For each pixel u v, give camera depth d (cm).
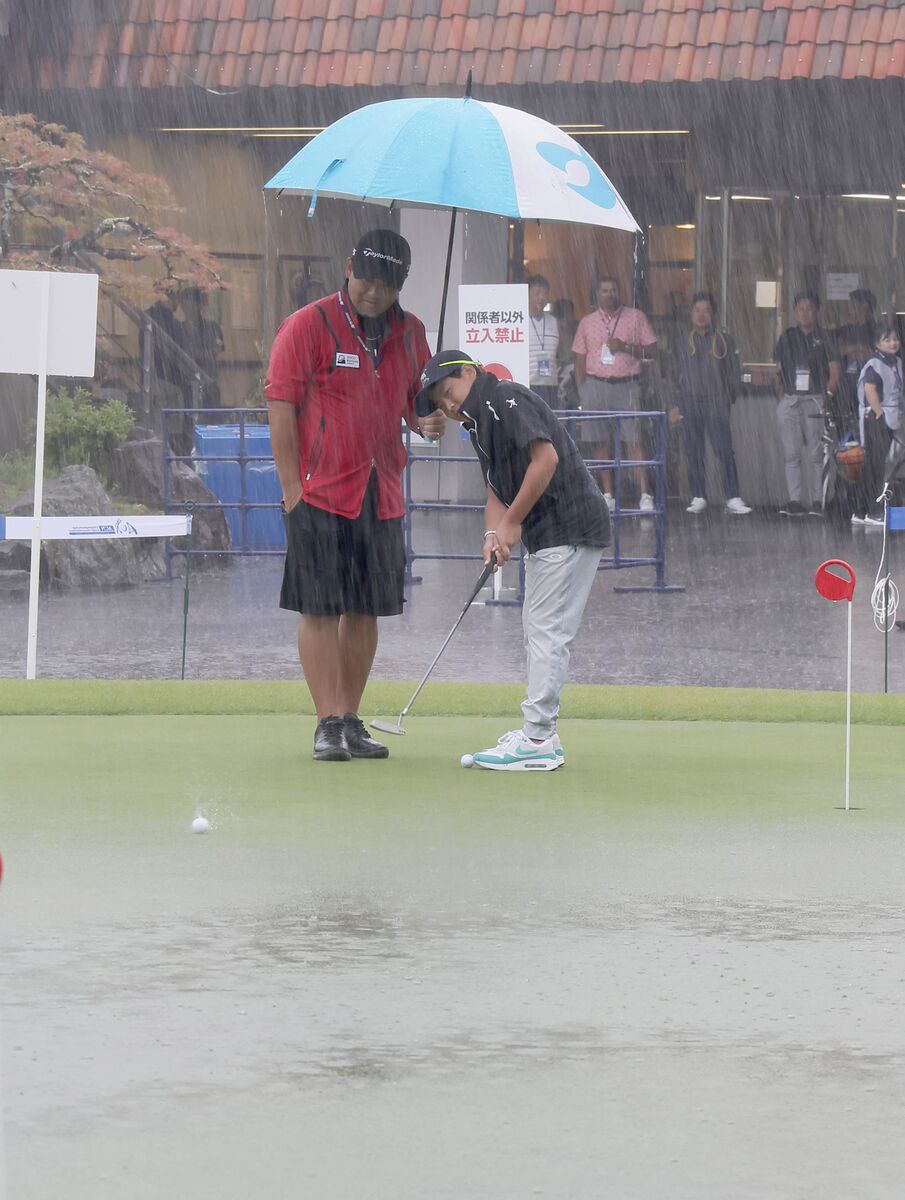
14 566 4188
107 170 5481
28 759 1972
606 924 1342
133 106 5931
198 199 6153
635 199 6131
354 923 1338
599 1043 1091
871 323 5781
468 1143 936
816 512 5822
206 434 4909
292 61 5716
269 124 5988
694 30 5531
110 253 5456
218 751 2042
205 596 4000
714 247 6094
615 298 5712
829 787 1859
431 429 2092
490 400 1955
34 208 5481
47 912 1355
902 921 1356
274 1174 895
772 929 1332
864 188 6012
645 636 3438
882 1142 942
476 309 3594
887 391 5488
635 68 5519
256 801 1761
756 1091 1013
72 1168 902
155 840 1584
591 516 1953
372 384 2033
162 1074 1032
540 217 2241
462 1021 1127
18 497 4656
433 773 1927
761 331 6109
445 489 6031
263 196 6216
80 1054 1062
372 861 1520
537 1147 930
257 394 6169
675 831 1648
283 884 1441
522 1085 1020
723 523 5538
